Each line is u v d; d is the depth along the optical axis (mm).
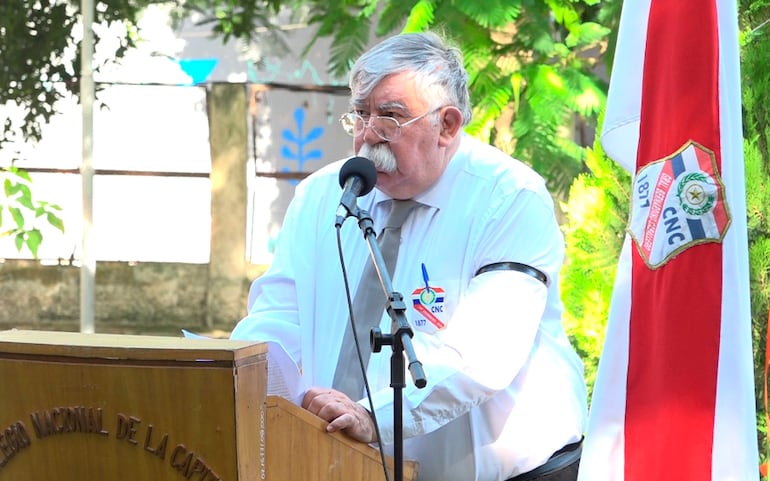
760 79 8781
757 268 8922
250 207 18188
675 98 5918
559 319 6574
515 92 10930
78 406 4301
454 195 6332
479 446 6230
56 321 18047
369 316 6266
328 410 5266
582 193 10281
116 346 4270
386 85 5973
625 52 6188
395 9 11375
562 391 6410
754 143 8875
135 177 18250
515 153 11000
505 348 5879
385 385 6199
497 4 10633
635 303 6023
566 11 11070
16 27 16875
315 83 17984
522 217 6188
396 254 6336
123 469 4285
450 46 6348
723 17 5871
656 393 5891
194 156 18250
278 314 6590
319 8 12609
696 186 5828
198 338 4613
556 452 6418
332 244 6555
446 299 6203
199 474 4211
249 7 16953
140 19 17328
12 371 4359
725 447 5723
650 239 5965
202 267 18125
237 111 17984
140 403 4246
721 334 5754
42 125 17625
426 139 6074
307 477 4992
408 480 5566
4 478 4434
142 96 18078
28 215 17688
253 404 4301
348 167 5418
